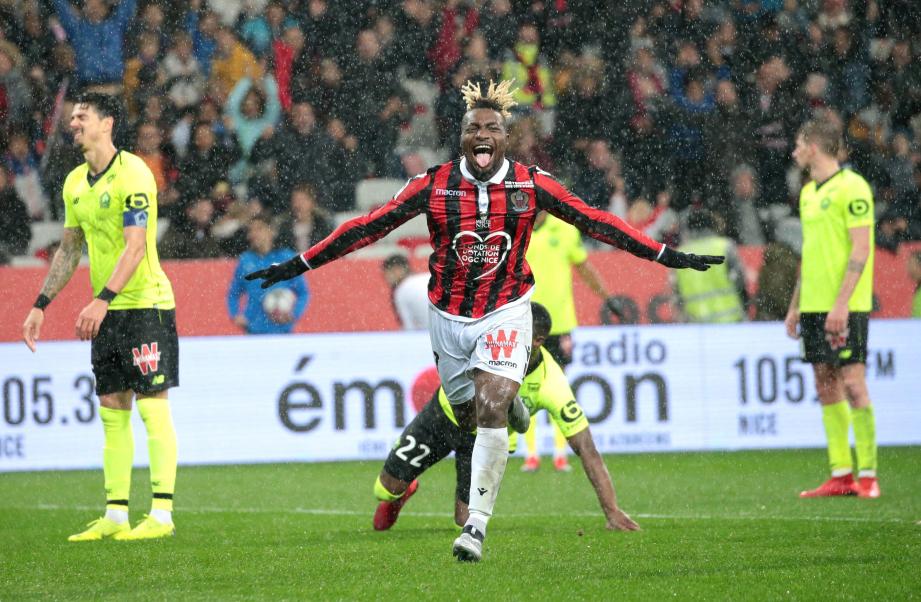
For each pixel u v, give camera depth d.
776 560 15.29
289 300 32.81
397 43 39.19
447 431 19.06
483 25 39.84
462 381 16.45
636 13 40.22
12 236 36.56
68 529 21.66
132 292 19.41
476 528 15.12
